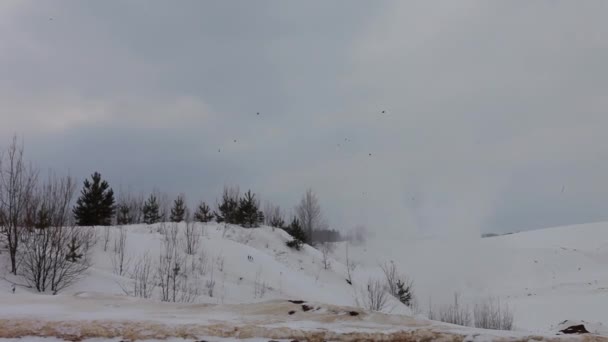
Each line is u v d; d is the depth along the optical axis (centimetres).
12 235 1711
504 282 4556
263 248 3728
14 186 1722
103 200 3503
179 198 4825
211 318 588
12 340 475
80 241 1972
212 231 3653
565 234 7231
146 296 1703
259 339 503
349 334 520
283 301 691
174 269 2030
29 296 709
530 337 513
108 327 514
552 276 4791
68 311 612
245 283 2364
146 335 501
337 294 2794
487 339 509
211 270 2400
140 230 3209
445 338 518
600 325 630
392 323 588
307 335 515
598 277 4566
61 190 1891
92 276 1783
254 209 4662
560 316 3022
